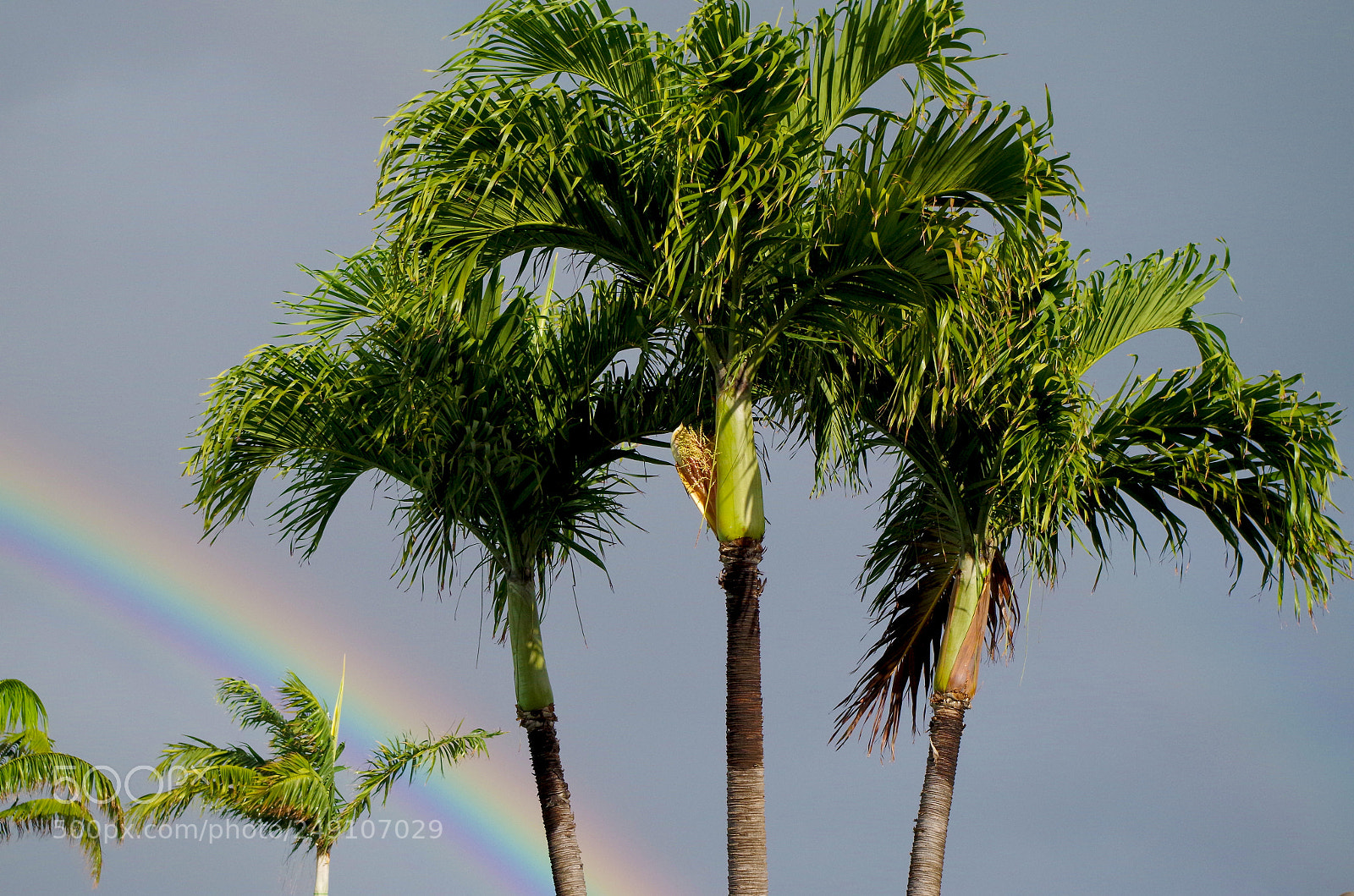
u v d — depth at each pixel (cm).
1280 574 1448
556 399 1655
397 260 1285
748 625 1297
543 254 1374
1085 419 1388
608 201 1309
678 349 1625
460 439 1573
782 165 1211
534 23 1258
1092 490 1511
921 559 1641
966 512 1537
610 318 1644
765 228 1217
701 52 1230
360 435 1595
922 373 1280
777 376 1474
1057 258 1452
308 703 3631
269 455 1569
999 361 1384
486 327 1603
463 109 1223
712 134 1217
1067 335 1462
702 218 1250
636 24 1245
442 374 1532
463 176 1218
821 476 1620
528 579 1623
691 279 1292
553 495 1645
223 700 3584
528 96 1227
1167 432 1494
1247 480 1483
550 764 1577
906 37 1246
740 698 1284
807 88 1277
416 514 1645
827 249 1256
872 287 1265
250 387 1516
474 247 1320
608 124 1299
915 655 1645
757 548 1312
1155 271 1569
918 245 1206
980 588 1514
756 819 1263
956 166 1203
